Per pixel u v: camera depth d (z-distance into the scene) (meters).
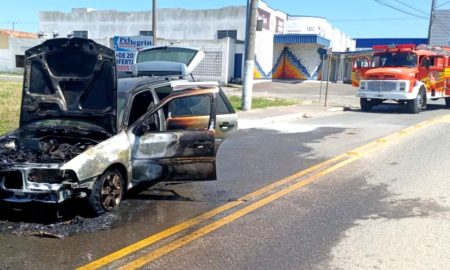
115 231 4.85
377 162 8.77
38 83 5.88
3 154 5.34
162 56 12.60
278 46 41.50
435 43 49.50
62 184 4.84
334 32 48.59
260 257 4.32
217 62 34.69
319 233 4.96
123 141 5.56
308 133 12.55
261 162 8.59
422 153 9.74
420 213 5.68
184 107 6.45
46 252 4.29
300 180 7.27
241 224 5.20
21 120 6.00
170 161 5.87
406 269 4.11
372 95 19.42
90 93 5.73
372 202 6.14
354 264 4.20
